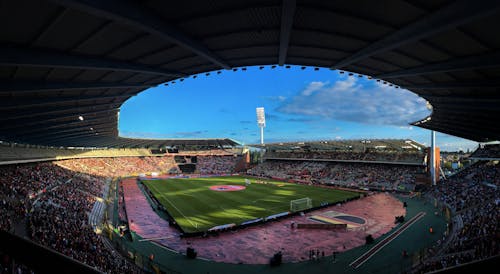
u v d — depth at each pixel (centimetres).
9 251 248
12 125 2728
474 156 6150
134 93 2762
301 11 1159
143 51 1503
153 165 11006
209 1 1034
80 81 1847
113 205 4678
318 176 8331
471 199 4169
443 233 3184
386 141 7200
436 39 1294
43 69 1484
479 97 2141
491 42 1231
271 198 5303
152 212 4247
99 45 1313
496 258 162
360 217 3953
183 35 1314
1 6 845
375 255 2580
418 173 6712
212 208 4441
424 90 2539
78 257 1923
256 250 2728
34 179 4322
